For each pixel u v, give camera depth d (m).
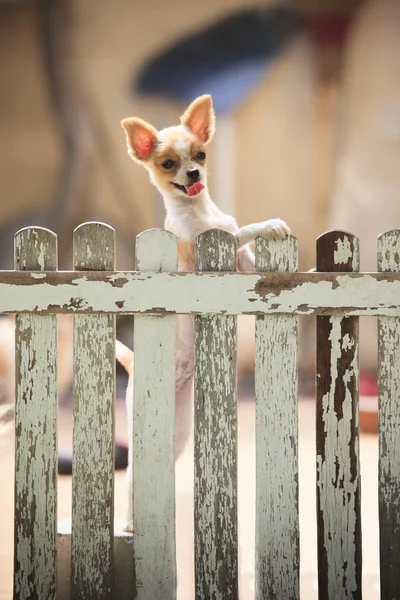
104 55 11.52
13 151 11.64
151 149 4.07
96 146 11.57
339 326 3.03
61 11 11.45
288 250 3.03
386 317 3.02
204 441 3.03
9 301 2.98
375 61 11.04
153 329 3.04
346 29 11.11
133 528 3.05
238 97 11.44
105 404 3.03
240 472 5.80
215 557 3.03
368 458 6.11
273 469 3.03
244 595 3.49
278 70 11.34
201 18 11.38
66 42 11.49
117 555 3.19
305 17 11.16
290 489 3.03
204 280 2.99
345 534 3.04
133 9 11.45
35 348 3.02
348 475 3.04
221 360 3.03
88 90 11.56
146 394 3.04
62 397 9.05
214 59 11.44
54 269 3.03
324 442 3.04
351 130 11.15
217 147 11.44
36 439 3.03
